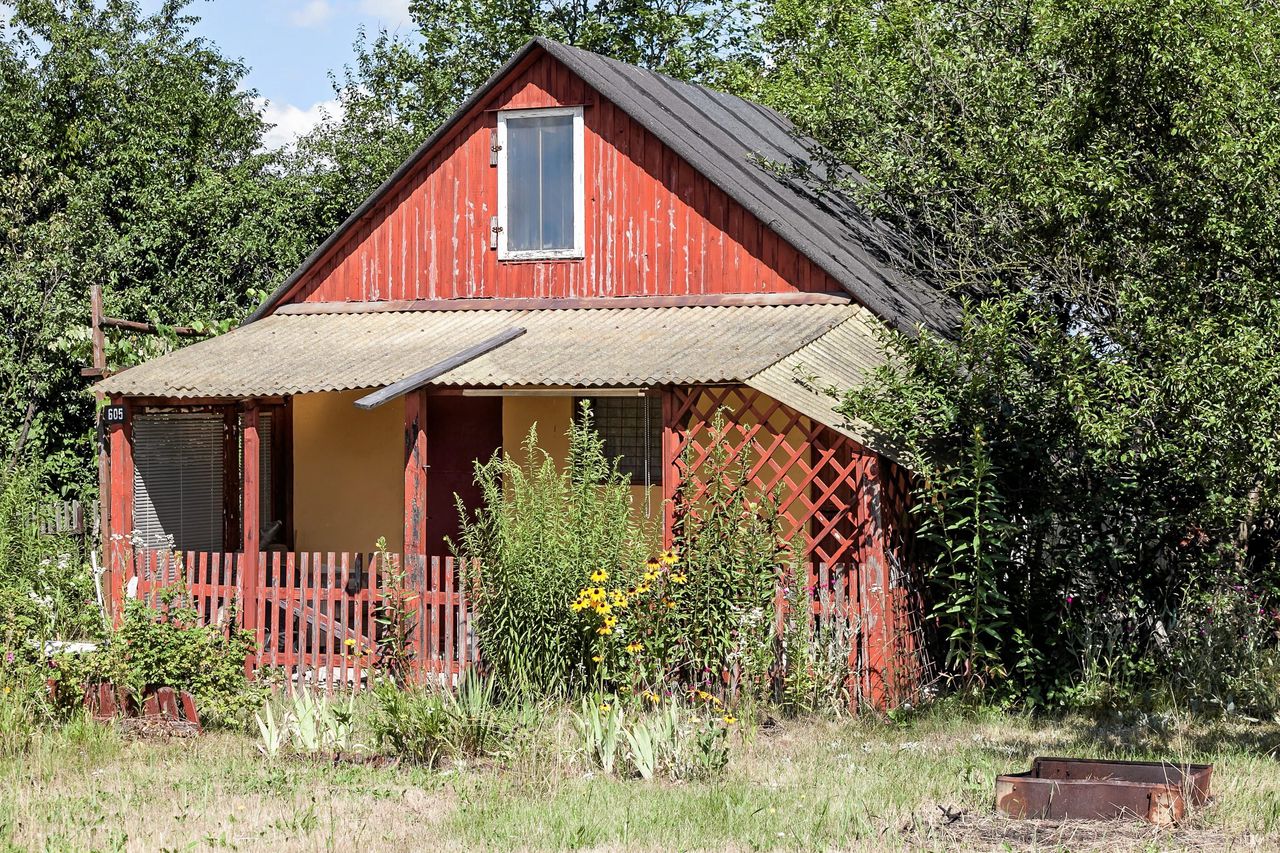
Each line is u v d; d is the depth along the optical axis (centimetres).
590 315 1797
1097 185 1482
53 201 3086
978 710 1348
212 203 3008
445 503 1912
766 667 1359
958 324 1884
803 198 1992
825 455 1427
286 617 1516
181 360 1725
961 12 2128
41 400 2658
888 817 971
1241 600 1459
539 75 1877
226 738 1255
